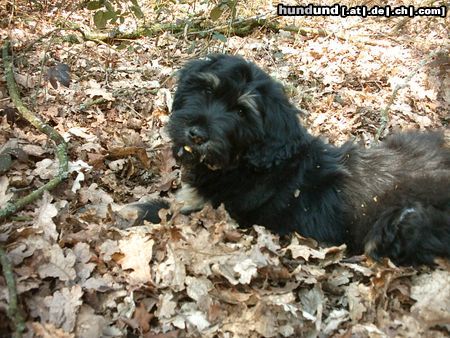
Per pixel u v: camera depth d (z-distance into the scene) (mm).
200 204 922
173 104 958
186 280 740
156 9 1706
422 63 1588
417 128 1330
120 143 1157
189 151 868
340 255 839
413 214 830
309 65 1686
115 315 688
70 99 1268
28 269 694
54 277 706
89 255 756
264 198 880
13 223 796
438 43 1951
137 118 1294
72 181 973
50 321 643
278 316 708
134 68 1522
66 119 1198
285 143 873
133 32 1711
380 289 761
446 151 950
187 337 666
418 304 751
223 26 1729
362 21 2176
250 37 1869
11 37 1415
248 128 856
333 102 1473
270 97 865
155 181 1096
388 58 1792
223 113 849
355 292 767
